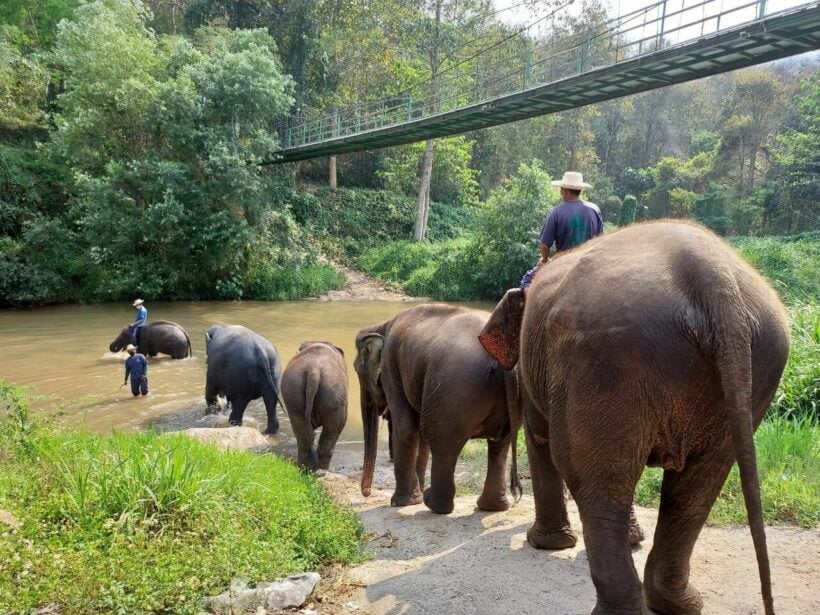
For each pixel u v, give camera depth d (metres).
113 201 25.09
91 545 3.41
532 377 2.84
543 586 3.47
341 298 29.52
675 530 2.60
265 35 32.12
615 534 2.27
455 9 41.16
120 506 3.90
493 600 3.37
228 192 26.59
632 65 15.22
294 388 7.45
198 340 17.53
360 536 4.57
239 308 25.11
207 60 27.61
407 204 42.12
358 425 10.10
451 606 3.34
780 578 3.44
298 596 3.42
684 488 2.47
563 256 3.00
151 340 14.68
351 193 41.41
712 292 2.12
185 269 27.22
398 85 40.91
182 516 3.94
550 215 4.71
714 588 3.34
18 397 5.45
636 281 2.24
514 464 4.40
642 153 67.81
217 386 9.62
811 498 4.52
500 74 39.16
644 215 53.28
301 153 33.19
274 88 28.06
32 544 3.34
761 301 2.31
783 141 46.41
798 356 7.61
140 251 26.86
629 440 2.20
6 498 3.89
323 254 36.06
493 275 29.98
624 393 2.18
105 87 25.69
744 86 54.50
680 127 69.38
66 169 27.75
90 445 4.96
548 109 20.12
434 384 4.70
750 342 2.17
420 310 5.51
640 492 5.01
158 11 42.62
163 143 27.25
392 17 40.47
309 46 40.12
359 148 31.06
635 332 2.15
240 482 4.64
